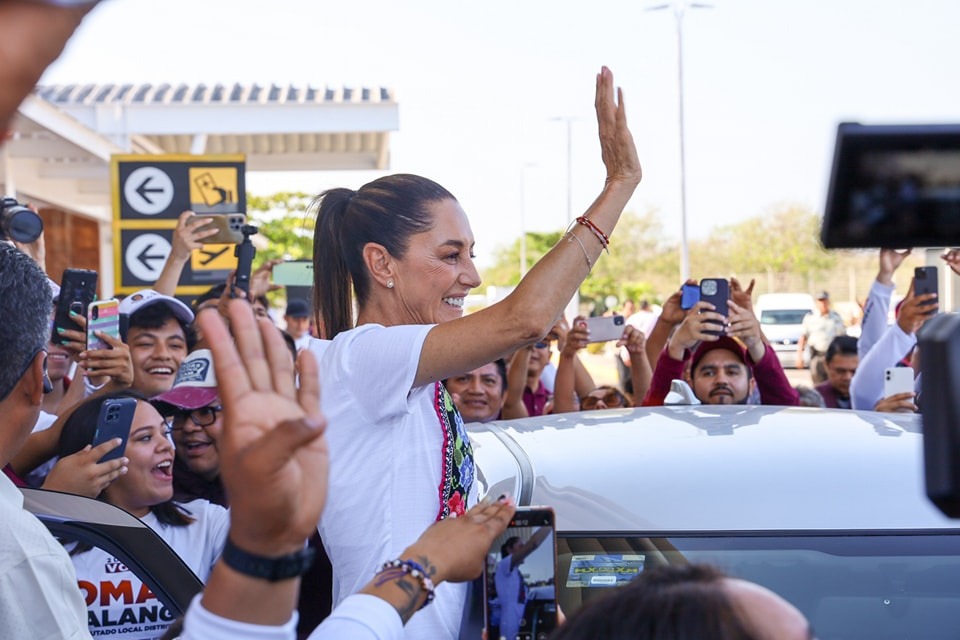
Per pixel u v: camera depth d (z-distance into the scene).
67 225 17.45
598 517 2.07
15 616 1.62
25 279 1.88
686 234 29.88
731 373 4.18
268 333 1.12
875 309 5.32
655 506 2.08
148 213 6.54
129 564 2.11
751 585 1.10
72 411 3.04
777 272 45.44
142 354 4.09
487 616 1.58
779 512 2.05
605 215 1.92
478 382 4.50
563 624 1.14
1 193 11.73
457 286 2.18
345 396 1.94
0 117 0.72
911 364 4.72
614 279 51.50
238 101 11.44
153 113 11.41
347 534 1.95
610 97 1.96
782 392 4.23
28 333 1.87
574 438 2.47
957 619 1.94
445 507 1.99
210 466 3.35
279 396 1.09
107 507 2.13
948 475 0.76
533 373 5.68
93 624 2.64
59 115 10.40
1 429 1.90
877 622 1.95
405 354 1.87
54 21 0.70
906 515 2.04
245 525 1.08
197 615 1.12
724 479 2.14
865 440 2.35
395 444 1.95
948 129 0.73
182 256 4.79
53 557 1.69
